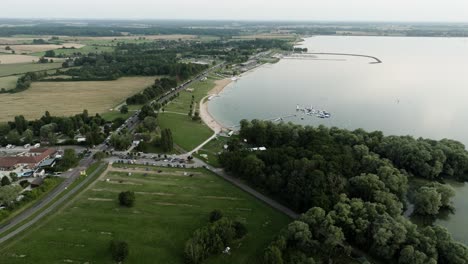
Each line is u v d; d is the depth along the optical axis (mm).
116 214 144500
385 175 158000
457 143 198875
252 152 189875
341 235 121000
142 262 116938
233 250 124438
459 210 158875
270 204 154375
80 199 156375
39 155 198625
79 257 119125
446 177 185875
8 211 143500
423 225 147125
